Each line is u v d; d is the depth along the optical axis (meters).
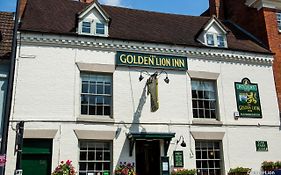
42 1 15.22
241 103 14.41
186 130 13.25
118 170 11.89
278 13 17.06
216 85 14.37
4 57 12.06
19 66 11.94
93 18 13.62
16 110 11.47
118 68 13.15
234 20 19.08
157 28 15.76
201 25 17.23
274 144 14.36
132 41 13.43
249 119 14.34
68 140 11.77
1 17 14.27
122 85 13.01
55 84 12.18
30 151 11.35
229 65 14.78
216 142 13.77
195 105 13.91
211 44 15.03
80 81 12.70
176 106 13.41
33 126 11.49
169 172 12.50
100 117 12.48
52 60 12.38
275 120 14.72
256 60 15.27
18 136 9.57
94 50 13.04
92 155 12.16
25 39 12.23
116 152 12.18
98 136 12.14
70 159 11.60
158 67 13.59
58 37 12.59
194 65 14.20
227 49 14.70
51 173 11.24
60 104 12.04
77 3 16.12
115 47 13.29
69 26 13.68
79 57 12.77
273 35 16.31
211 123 13.64
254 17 17.30
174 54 13.99
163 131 12.93
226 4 19.95
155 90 12.16
